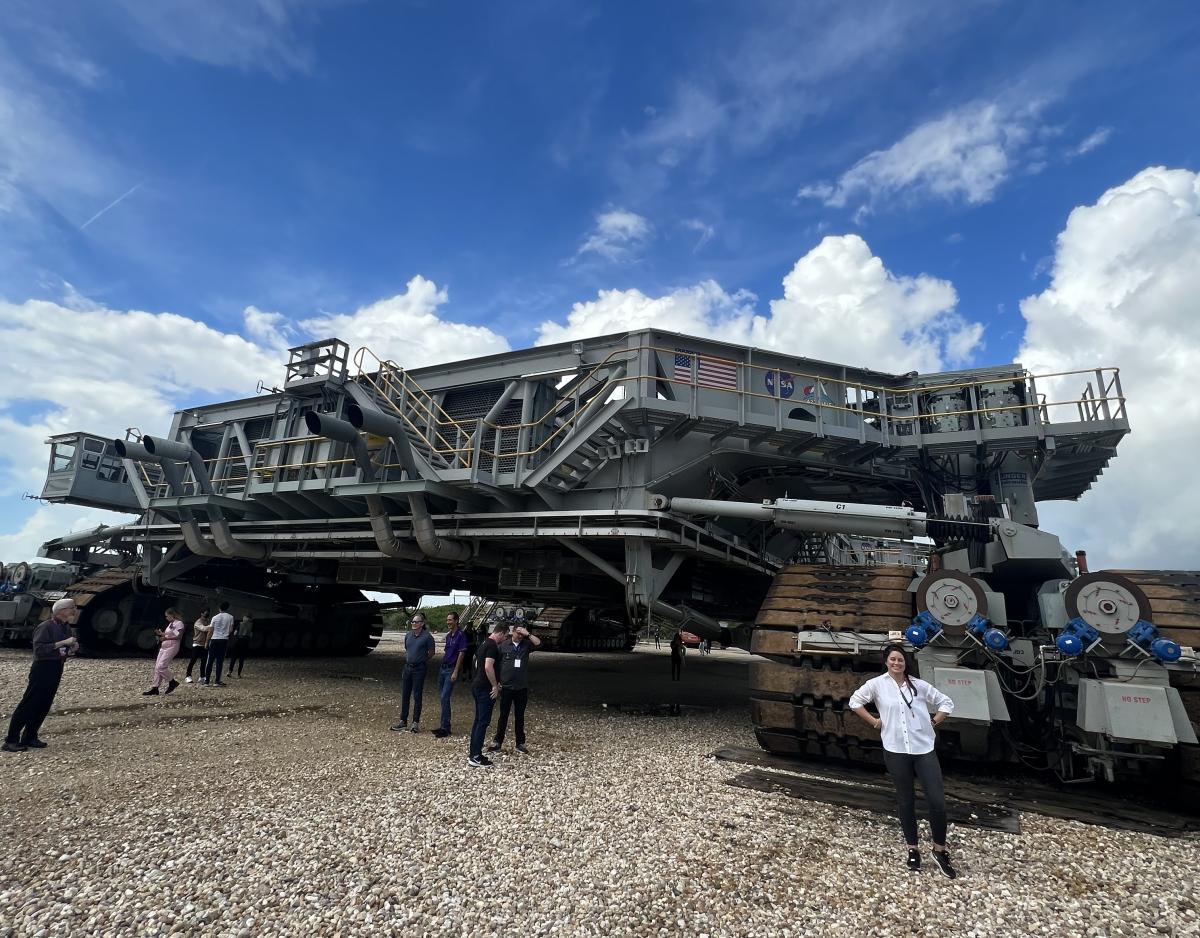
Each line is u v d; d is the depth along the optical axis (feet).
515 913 12.20
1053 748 22.54
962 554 27.58
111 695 35.91
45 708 23.89
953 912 12.82
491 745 26.73
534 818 17.47
